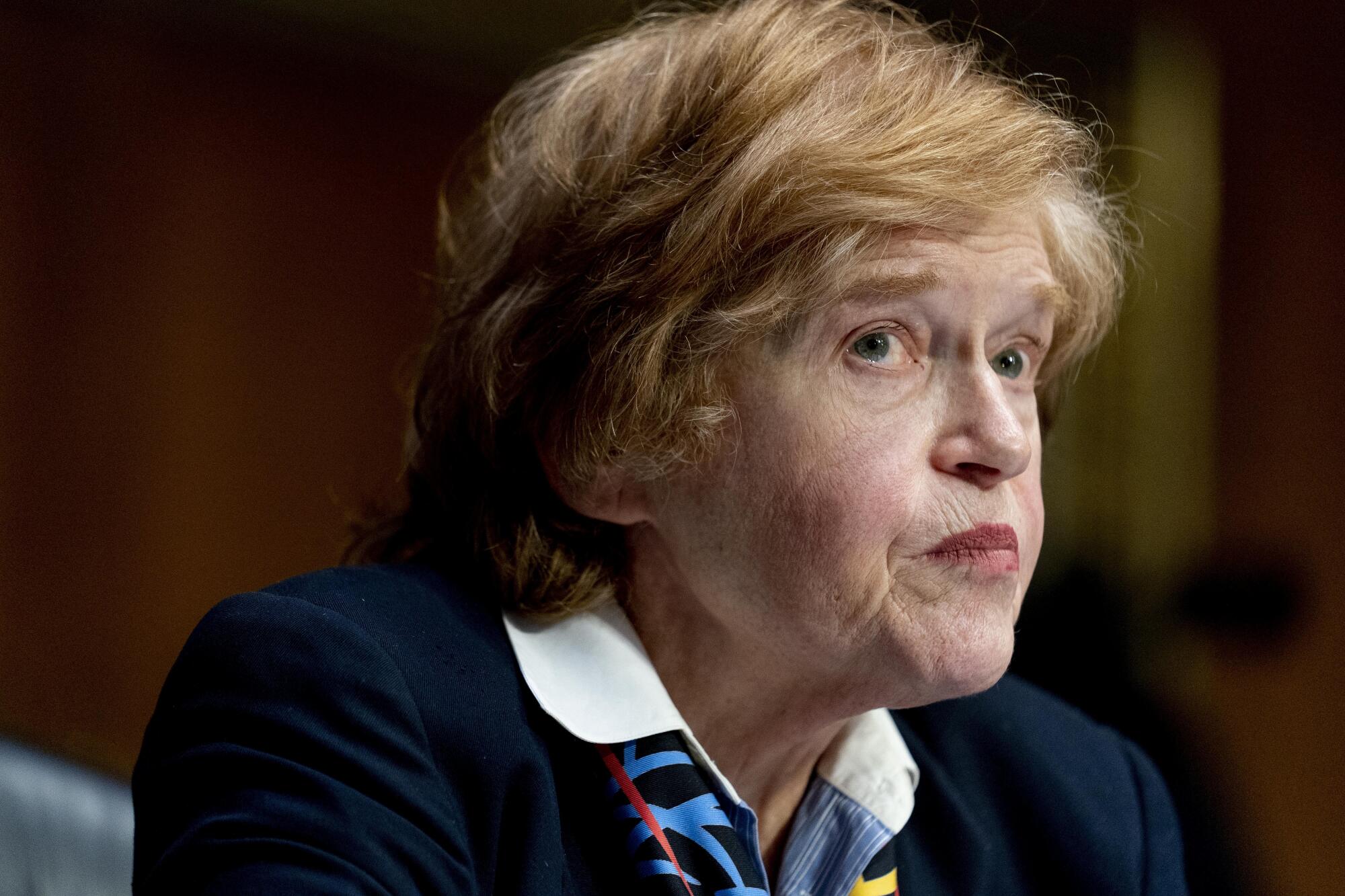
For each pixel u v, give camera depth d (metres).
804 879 2.08
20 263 4.89
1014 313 1.88
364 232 5.73
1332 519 6.97
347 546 2.52
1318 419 7.07
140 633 5.21
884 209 1.73
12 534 4.93
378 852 1.56
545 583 2.00
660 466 1.88
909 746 2.32
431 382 2.26
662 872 1.79
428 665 1.82
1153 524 6.97
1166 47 6.75
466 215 2.36
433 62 5.73
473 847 1.75
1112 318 2.31
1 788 2.24
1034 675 4.90
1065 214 2.08
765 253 1.79
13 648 4.93
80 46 4.97
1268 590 6.81
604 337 1.90
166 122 5.21
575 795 1.88
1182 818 4.16
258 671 1.70
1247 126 7.01
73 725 5.03
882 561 1.79
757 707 1.99
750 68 1.87
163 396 5.25
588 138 2.05
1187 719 4.61
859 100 1.81
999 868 2.24
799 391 1.79
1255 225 7.07
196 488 5.33
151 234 5.20
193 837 1.55
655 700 1.92
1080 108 2.09
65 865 2.24
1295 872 6.72
